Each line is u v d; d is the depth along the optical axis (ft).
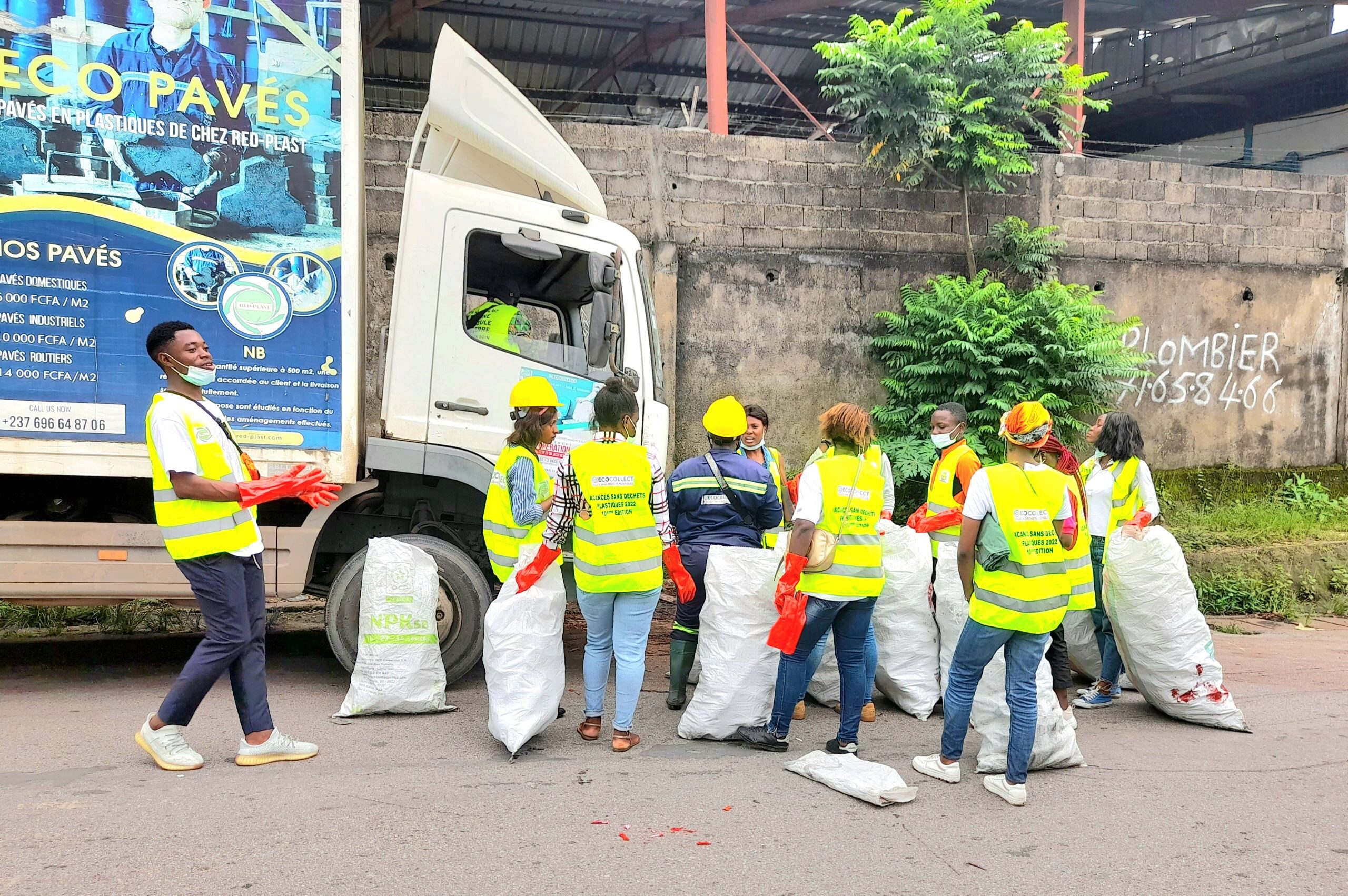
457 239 17.21
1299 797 12.87
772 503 16.11
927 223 31.12
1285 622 27.09
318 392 15.98
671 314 28.78
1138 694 18.79
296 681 17.88
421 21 47.88
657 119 60.70
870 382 30.83
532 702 13.89
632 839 10.94
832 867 10.38
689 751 14.34
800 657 13.99
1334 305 35.45
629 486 13.92
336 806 11.59
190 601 16.26
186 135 15.29
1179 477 33.42
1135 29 53.88
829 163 30.17
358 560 16.60
